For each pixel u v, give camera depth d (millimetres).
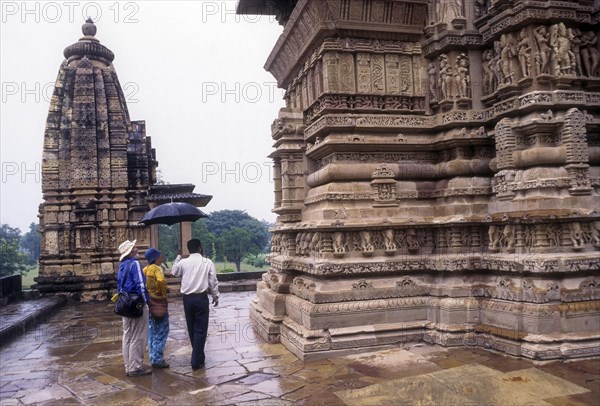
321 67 8609
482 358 6980
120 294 7133
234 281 20438
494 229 7859
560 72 7457
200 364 7426
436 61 8719
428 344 7875
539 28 7508
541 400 5344
